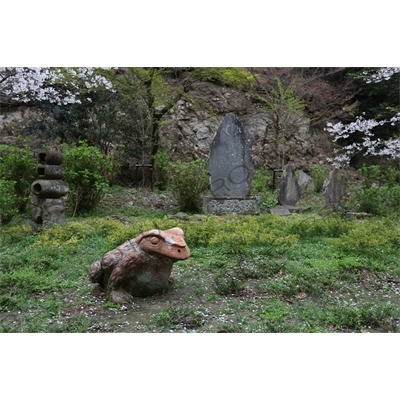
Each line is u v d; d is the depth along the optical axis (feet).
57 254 21.33
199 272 19.26
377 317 14.19
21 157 34.19
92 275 16.43
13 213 29.12
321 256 21.68
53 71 45.88
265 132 62.90
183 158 57.41
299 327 13.94
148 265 15.71
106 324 14.08
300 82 57.93
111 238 22.53
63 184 27.91
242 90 62.85
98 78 47.37
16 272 18.28
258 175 50.88
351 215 35.19
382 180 58.49
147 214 38.32
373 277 19.07
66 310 15.17
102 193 37.96
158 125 52.39
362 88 62.49
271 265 19.70
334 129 55.52
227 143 37.65
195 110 59.47
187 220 32.42
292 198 42.57
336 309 14.97
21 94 50.88
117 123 50.98
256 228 25.59
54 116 49.19
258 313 15.10
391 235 24.17
